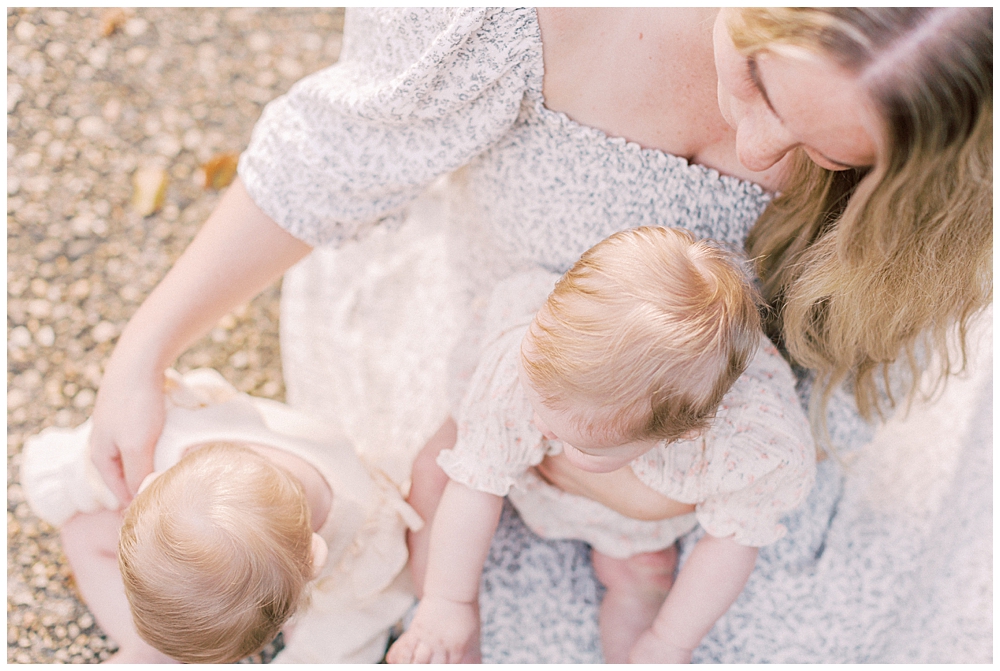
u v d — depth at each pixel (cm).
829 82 71
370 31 103
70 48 193
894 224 86
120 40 197
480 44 95
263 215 116
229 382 178
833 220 98
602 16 92
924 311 97
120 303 180
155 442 129
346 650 141
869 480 148
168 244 187
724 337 92
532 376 95
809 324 107
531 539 149
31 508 161
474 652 137
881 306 97
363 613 143
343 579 141
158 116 195
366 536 143
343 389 168
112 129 192
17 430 167
